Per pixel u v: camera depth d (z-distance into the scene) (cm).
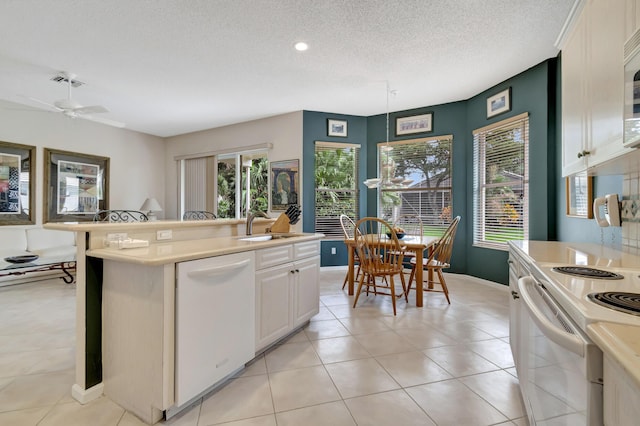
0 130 429
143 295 152
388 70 347
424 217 479
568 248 187
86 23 255
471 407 162
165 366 147
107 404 165
